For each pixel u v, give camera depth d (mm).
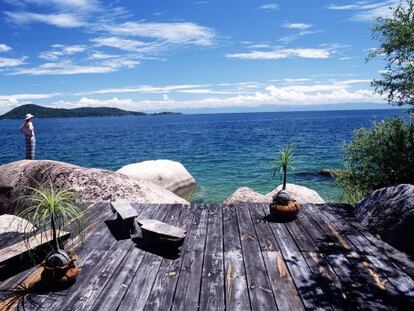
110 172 10695
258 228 6633
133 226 6332
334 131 66500
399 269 4957
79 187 9836
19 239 5848
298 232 6406
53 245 5047
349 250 5602
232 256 5383
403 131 8945
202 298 4215
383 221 6344
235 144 42844
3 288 4430
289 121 134875
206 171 23219
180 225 6836
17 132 90250
